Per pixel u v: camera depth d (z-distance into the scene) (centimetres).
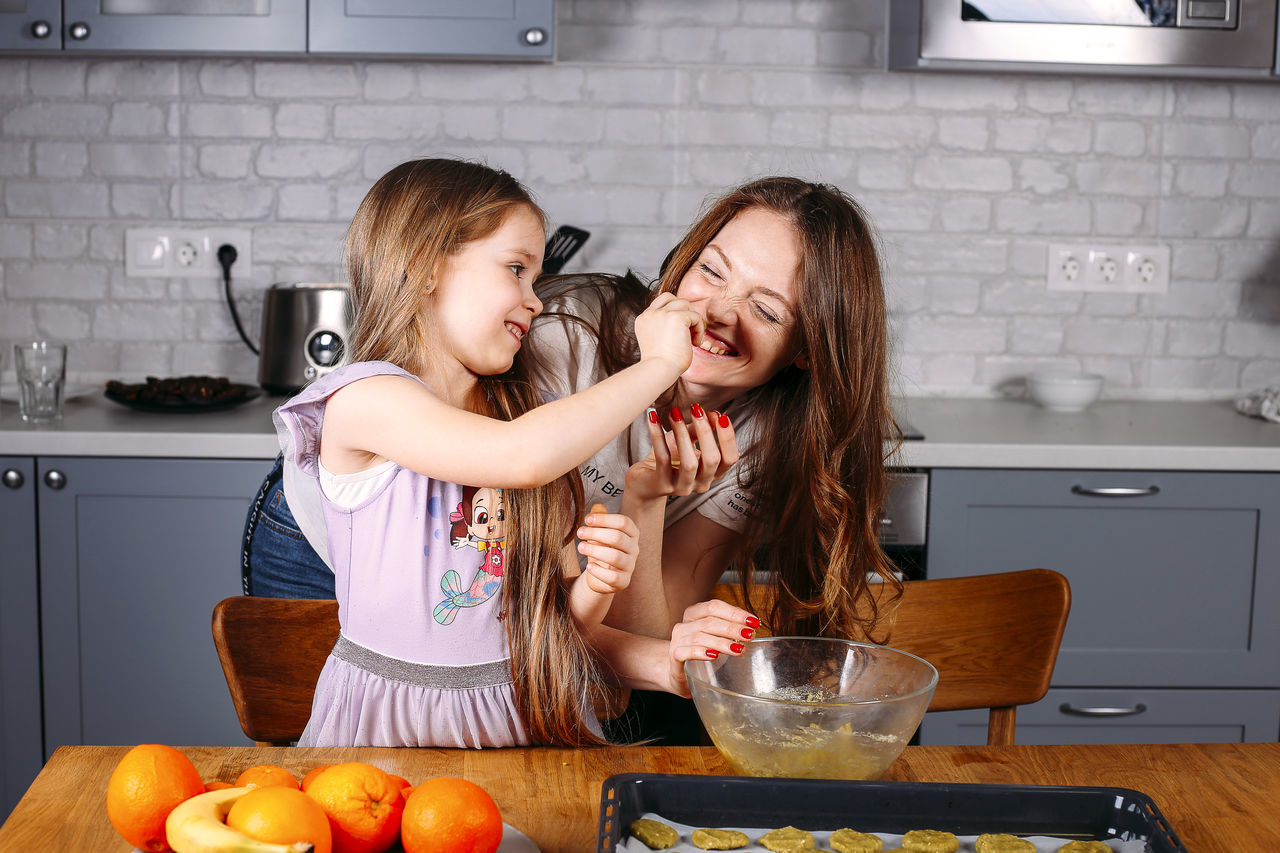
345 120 265
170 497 220
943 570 225
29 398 227
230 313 270
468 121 266
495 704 115
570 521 126
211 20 234
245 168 266
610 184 269
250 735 123
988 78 269
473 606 115
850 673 110
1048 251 275
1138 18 237
